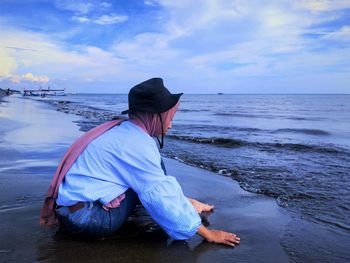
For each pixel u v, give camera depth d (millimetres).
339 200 4230
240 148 8930
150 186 2576
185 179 5184
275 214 3646
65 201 2596
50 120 15547
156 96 2658
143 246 2711
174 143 9617
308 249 2787
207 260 2533
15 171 5152
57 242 2709
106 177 2594
